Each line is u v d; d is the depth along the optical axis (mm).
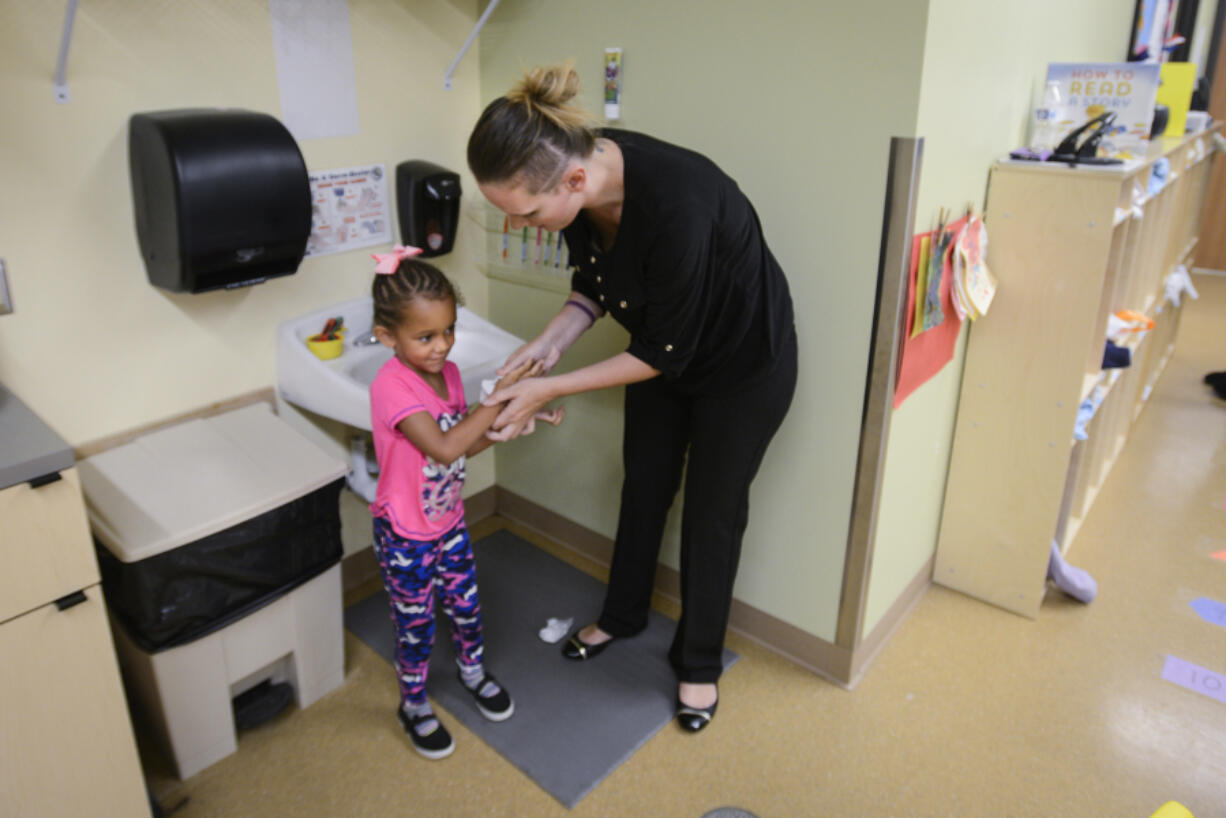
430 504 1621
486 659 2041
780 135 1679
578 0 1914
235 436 1795
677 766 1743
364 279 2080
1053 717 1892
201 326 1801
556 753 1765
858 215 1625
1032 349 2037
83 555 1266
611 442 2275
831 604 1944
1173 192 2738
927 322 1781
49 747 1310
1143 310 2730
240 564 1594
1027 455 2117
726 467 1689
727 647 2113
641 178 1358
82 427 1675
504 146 1258
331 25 1852
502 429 1532
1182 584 2396
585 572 2402
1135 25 3232
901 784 1708
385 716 1867
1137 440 3328
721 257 1435
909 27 1462
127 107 1589
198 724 1667
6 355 1544
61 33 1475
